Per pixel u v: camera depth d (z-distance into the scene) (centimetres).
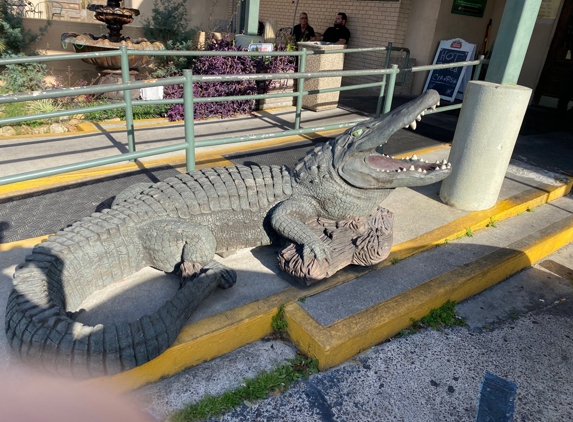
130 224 296
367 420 246
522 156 624
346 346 277
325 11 1195
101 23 876
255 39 849
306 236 309
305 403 253
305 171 329
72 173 459
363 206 329
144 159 514
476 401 264
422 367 286
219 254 344
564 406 266
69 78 807
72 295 273
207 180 335
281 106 812
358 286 323
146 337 240
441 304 334
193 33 912
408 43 1052
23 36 774
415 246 378
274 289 311
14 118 370
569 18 921
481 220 428
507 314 346
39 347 224
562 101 891
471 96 418
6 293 287
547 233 429
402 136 673
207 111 707
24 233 354
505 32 409
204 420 239
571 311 357
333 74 457
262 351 284
